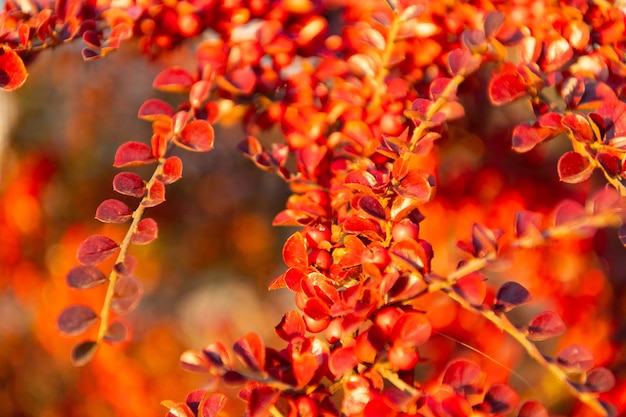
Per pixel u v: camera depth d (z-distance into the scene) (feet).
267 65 1.22
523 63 1.09
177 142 1.11
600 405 0.94
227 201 2.25
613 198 0.96
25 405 1.97
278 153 1.20
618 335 1.39
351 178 1.07
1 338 1.97
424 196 1.02
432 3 1.20
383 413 0.98
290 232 2.33
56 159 2.06
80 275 1.01
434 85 1.12
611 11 1.15
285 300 2.24
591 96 1.08
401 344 0.98
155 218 2.22
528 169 1.40
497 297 1.01
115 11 1.18
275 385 0.97
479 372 0.99
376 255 1.00
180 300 2.22
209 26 1.22
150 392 1.98
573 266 1.37
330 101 1.23
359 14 1.26
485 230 0.99
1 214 2.01
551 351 1.42
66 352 1.96
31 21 1.18
